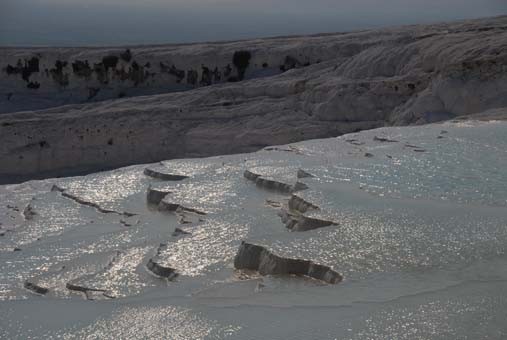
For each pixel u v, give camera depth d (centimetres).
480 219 1399
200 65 6412
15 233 2172
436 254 1223
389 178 1859
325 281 1206
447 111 4184
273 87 5406
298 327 936
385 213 1484
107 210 2275
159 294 1321
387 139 2561
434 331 890
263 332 932
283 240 1377
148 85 6544
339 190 1723
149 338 962
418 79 4603
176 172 2514
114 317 1049
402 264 1194
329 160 2283
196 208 1991
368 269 1190
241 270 1391
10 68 6700
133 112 5409
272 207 1909
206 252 1558
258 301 1086
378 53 5188
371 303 1005
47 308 1116
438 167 1983
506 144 2317
